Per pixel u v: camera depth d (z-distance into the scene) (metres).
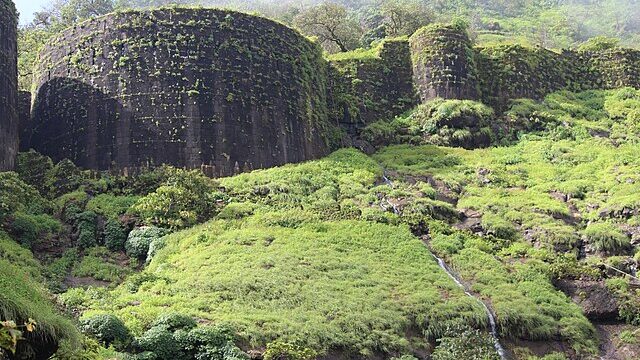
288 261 27.58
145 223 31.12
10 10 37.31
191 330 21.03
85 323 20.12
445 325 25.06
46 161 35.66
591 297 28.77
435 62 47.50
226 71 39.06
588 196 36.56
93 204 32.41
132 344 20.20
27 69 52.28
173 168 35.00
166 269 27.52
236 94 38.81
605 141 43.56
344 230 31.61
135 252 29.61
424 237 32.59
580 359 25.80
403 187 37.16
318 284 26.08
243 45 40.25
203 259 27.70
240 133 38.19
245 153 38.03
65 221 31.50
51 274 27.25
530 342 26.05
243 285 25.25
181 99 37.66
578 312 27.81
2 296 13.14
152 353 19.95
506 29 89.12
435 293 26.77
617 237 31.88
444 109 44.69
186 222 31.31
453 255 31.09
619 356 26.41
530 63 49.66
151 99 37.56
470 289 28.44
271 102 40.06
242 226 31.22
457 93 46.78
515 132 45.25
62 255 29.27
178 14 39.75
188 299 24.16
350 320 23.86
